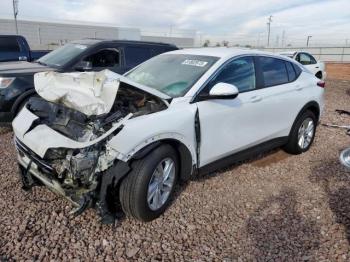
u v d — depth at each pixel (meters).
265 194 4.09
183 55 4.52
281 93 4.80
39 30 37.19
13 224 3.23
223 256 2.96
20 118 3.58
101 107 2.98
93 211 3.51
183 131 3.46
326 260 2.93
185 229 3.31
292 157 5.38
